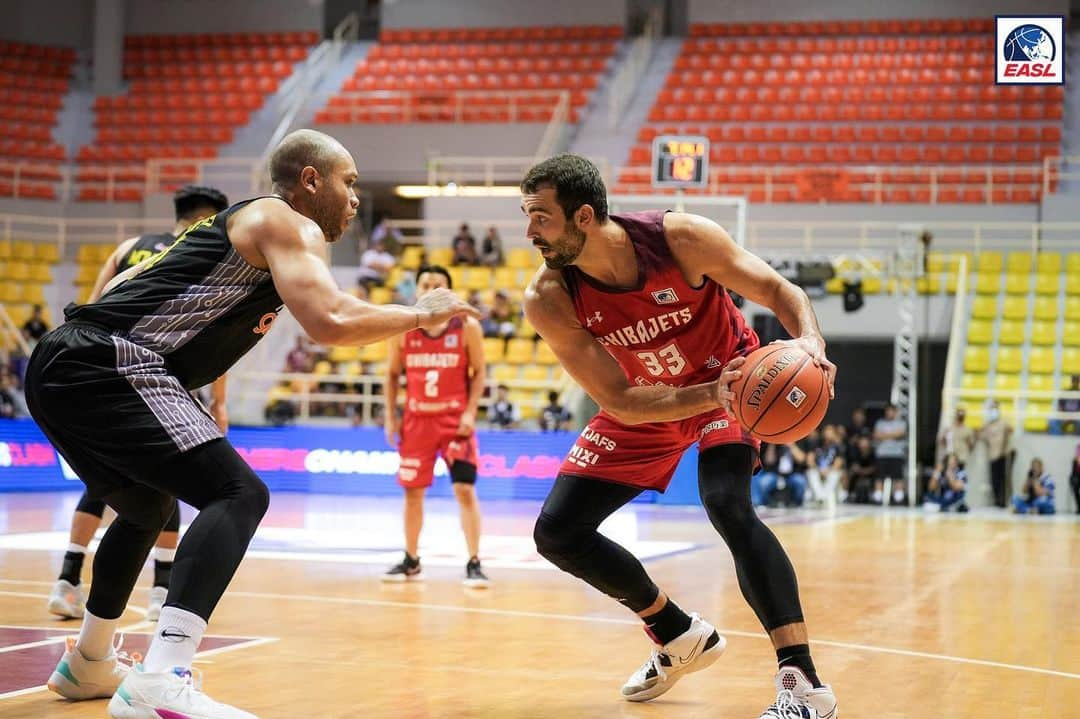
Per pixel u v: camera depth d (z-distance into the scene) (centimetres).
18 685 386
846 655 464
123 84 2442
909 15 2323
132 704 298
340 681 403
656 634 381
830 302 1758
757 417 320
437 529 1048
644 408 343
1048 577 757
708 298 361
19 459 1466
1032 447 1545
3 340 1822
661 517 1228
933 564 829
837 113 2172
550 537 379
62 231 2045
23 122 2323
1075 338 1714
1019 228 1884
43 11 2481
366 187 2152
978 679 417
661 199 1441
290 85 2389
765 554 339
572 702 377
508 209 2034
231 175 2038
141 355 320
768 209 1986
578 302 358
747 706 374
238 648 464
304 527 1048
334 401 1714
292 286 308
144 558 362
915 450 1571
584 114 2244
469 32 2466
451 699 378
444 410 680
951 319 1764
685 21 2559
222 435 326
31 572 687
